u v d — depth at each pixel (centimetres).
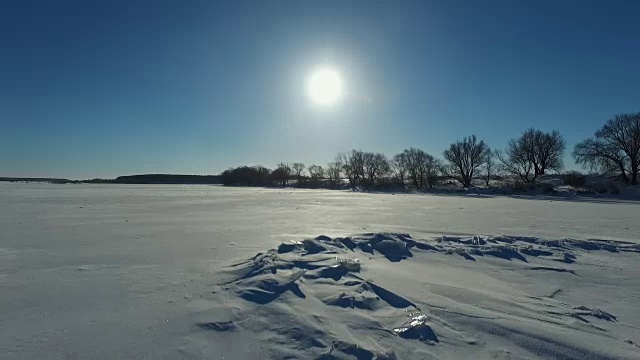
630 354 436
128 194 4856
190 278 688
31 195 4384
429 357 419
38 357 402
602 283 747
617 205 3338
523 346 452
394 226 1554
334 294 582
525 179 7562
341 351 413
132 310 530
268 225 1543
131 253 927
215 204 2962
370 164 9531
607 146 6372
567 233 1388
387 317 514
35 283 665
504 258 930
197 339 444
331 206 2861
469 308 564
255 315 505
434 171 8275
